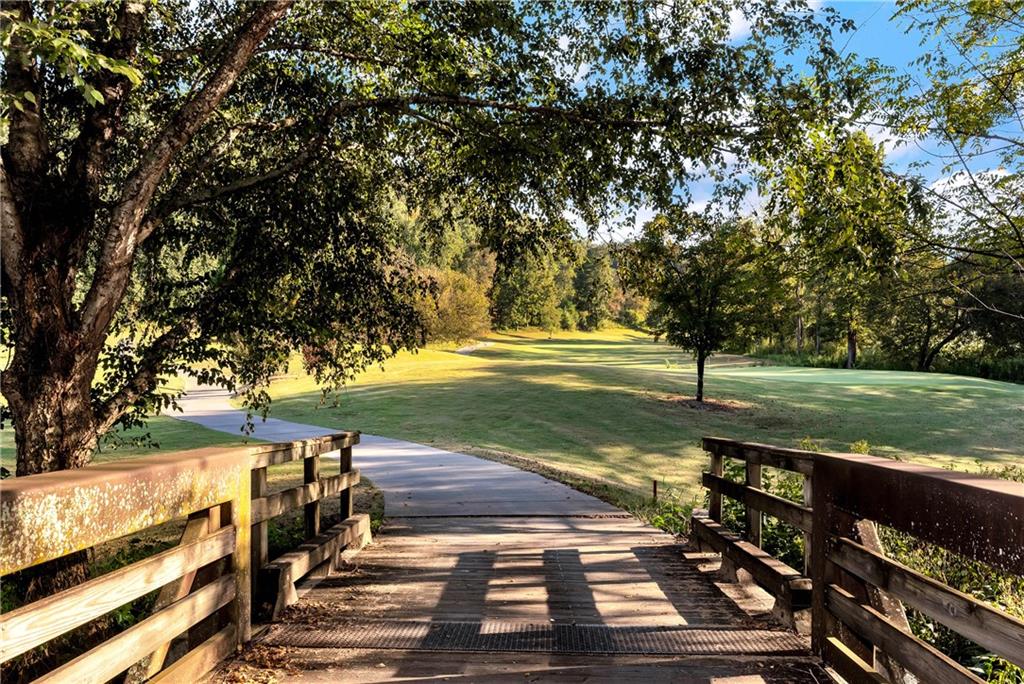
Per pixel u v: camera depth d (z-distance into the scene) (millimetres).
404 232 8781
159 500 2668
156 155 5000
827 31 5844
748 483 5234
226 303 6664
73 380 5000
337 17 6930
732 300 22484
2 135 5016
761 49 5988
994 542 1995
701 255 20719
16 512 1830
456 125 7449
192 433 20109
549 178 7402
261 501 4262
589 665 3426
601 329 113188
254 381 7645
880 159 6137
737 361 59875
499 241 8234
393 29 6859
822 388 31781
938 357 45750
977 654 4652
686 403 26031
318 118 7109
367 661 3449
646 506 10609
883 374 41344
